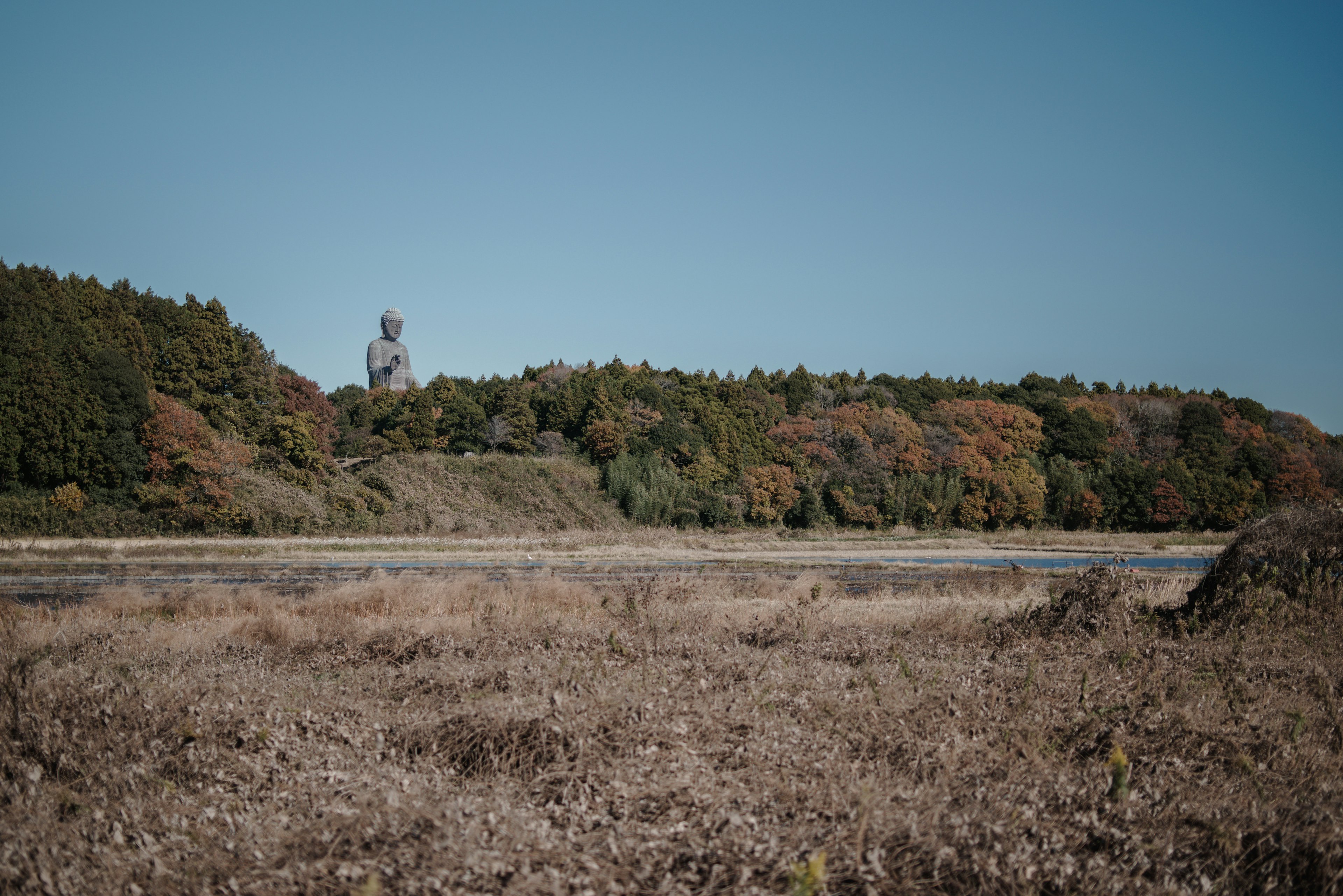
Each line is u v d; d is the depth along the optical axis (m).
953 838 4.17
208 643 10.25
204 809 5.04
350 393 88.31
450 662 8.65
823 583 18.06
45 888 4.05
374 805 4.54
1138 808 4.96
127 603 13.89
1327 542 11.62
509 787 5.08
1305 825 4.77
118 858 4.39
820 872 3.42
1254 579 11.55
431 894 3.62
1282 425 80.19
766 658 8.76
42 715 6.23
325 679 8.79
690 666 8.22
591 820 4.45
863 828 4.05
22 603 15.28
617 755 5.43
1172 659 9.06
